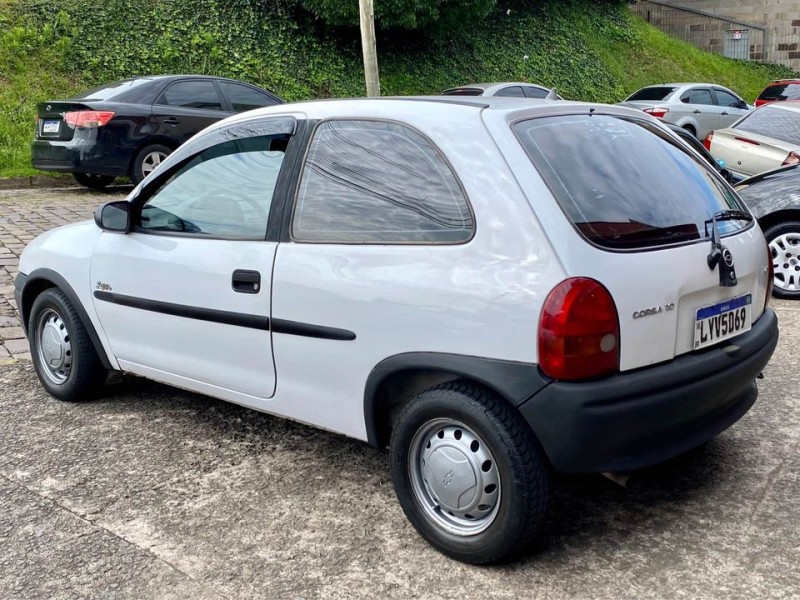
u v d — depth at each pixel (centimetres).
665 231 314
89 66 1434
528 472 286
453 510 307
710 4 2842
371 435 332
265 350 362
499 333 286
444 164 313
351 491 367
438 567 307
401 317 309
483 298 289
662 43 2527
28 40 1425
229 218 382
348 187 341
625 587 291
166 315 404
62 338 469
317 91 1669
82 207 1039
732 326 337
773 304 676
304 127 364
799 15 2733
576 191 300
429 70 1931
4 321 610
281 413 366
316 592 293
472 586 294
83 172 1074
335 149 350
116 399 481
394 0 1634
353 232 333
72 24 1491
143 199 426
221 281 373
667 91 1719
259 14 1723
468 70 2005
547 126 323
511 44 2181
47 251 471
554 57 2206
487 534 297
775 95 1953
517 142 304
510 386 283
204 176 400
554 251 281
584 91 2141
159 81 1123
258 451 409
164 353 412
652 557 310
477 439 297
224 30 1655
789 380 493
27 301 496
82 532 333
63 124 1070
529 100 351
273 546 322
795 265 684
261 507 353
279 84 1622
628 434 287
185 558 315
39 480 378
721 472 377
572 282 277
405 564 309
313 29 1773
